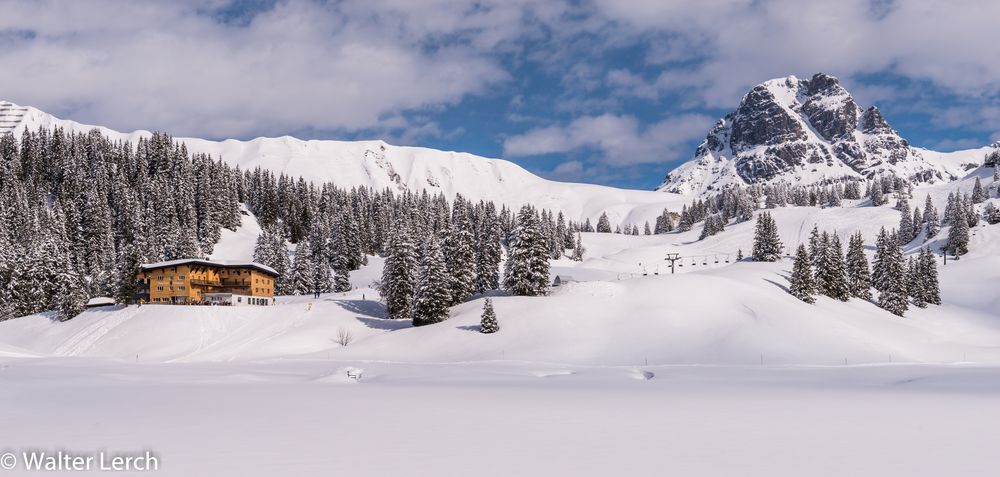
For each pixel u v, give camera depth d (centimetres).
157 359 8494
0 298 11938
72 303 11019
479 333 8412
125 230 16612
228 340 9456
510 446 2130
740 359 6925
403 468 1802
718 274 12456
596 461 1906
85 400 3384
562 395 3781
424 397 3656
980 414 2928
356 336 9369
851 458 1977
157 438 2234
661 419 2756
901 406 3228
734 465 1866
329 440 2216
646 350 7450
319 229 17975
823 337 7625
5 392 3797
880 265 12431
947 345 8594
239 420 2667
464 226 10588
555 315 8756
